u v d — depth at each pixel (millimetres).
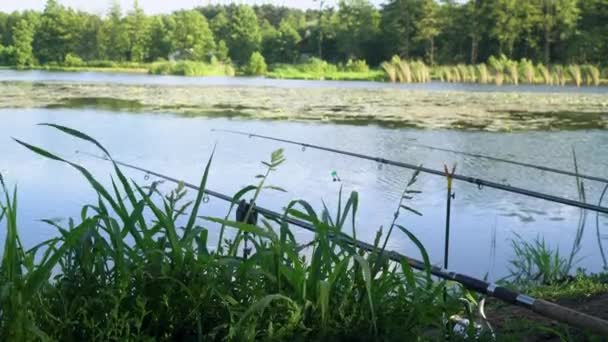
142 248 2227
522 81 45188
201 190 2311
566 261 5402
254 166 9055
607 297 3871
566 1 57312
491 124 15031
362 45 68188
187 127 13281
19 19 74125
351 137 12414
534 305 2197
